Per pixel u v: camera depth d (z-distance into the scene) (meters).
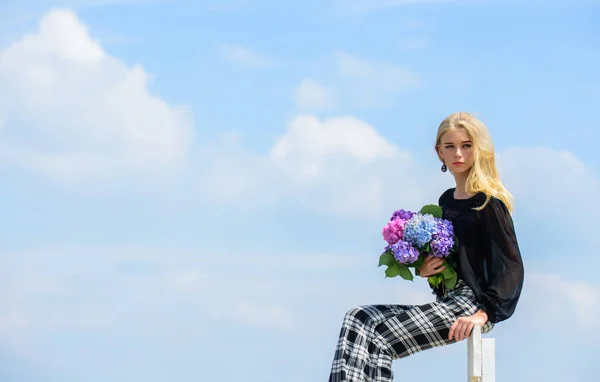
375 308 5.33
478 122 5.34
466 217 5.26
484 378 4.97
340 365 5.07
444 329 5.12
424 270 5.25
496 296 5.03
